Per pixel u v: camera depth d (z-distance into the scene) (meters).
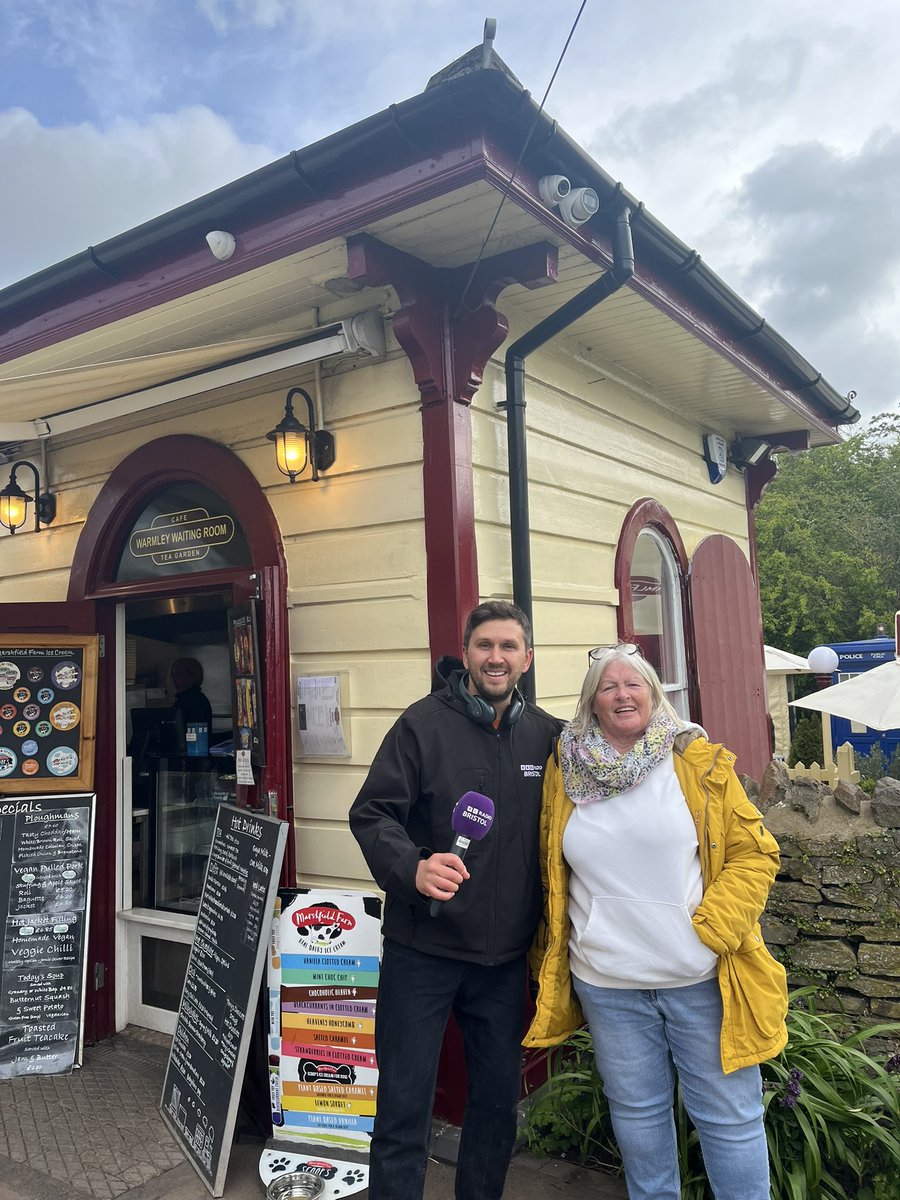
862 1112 2.78
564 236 3.26
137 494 4.71
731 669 6.30
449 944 2.46
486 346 3.58
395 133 2.82
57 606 4.61
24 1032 4.14
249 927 3.24
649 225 3.68
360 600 3.80
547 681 4.22
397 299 3.71
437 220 3.13
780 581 24.56
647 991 2.37
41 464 5.27
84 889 4.36
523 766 2.57
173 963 4.58
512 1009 2.56
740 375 5.39
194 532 4.53
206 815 4.79
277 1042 3.28
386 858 2.35
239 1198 3.04
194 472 4.42
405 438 3.71
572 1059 3.50
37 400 4.20
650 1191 2.39
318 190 3.10
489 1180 2.53
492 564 3.83
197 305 3.75
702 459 6.46
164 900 4.78
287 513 4.07
